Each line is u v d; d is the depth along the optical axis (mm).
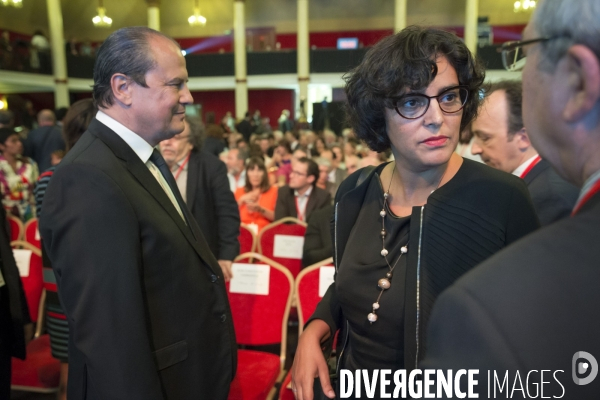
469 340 335
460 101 827
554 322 325
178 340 1159
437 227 835
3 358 1716
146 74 1154
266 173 3834
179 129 1253
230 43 18359
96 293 992
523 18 16531
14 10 16516
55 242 1019
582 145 410
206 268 1290
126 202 1050
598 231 360
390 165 1035
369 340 926
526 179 1390
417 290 833
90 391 1095
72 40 15141
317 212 2900
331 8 17688
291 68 15773
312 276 2197
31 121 13039
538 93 431
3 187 4387
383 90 804
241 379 1907
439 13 16781
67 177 1029
